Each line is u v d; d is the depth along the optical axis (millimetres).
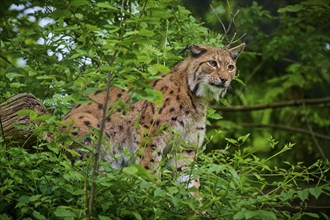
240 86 21781
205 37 14039
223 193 9422
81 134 11648
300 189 9719
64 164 9352
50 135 10414
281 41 18922
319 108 22688
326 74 22875
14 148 9609
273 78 21547
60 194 9414
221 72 12609
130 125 12273
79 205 9211
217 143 19875
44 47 12523
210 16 18250
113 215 9359
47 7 12594
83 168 9570
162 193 8844
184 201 9133
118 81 8680
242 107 20422
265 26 20875
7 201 9547
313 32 19453
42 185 9383
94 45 9062
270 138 10234
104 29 12641
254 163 9812
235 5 19328
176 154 10203
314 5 15977
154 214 9336
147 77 8531
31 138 10141
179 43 13039
